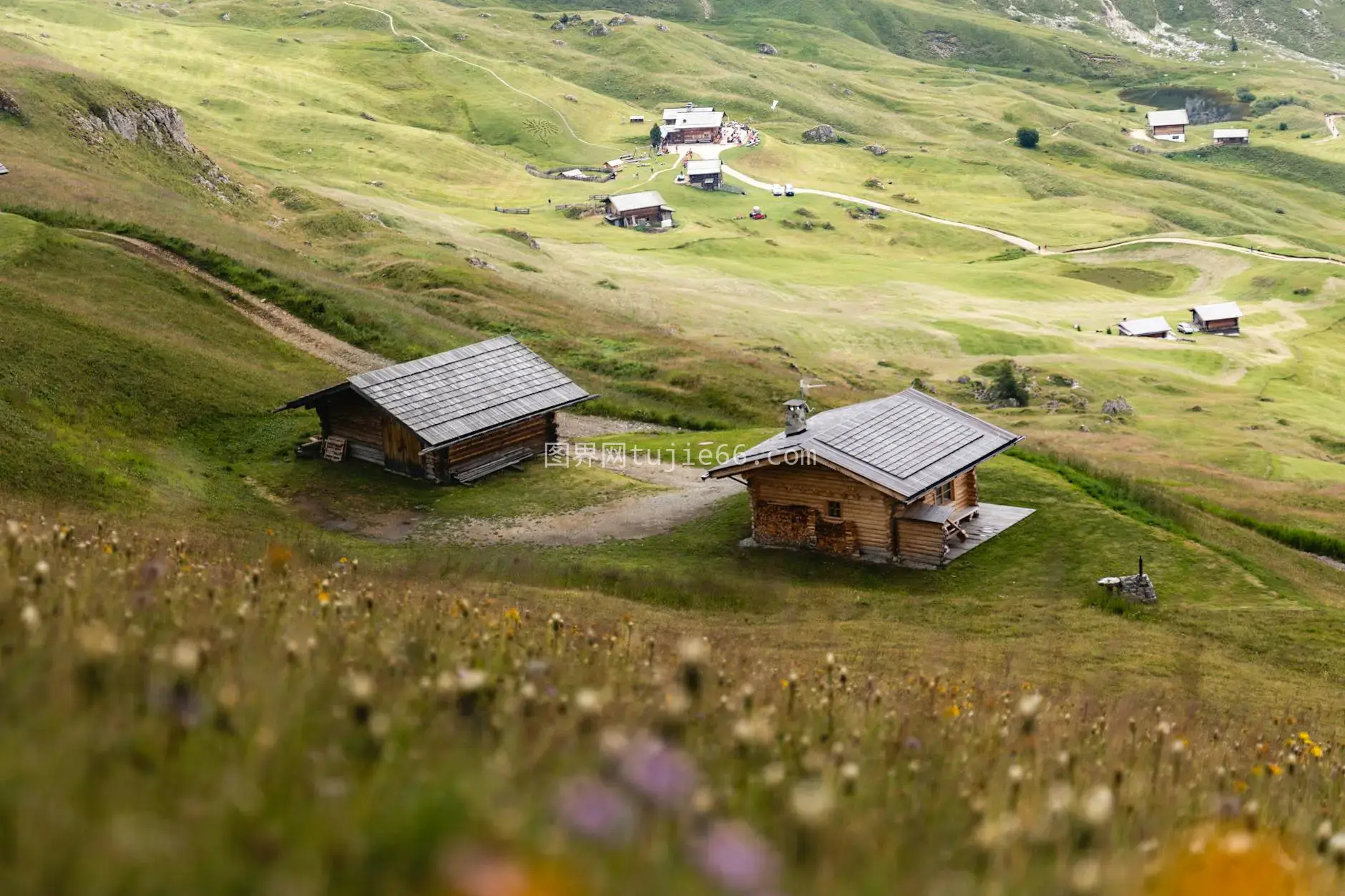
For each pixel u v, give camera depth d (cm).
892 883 459
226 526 4703
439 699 673
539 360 6338
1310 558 5591
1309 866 649
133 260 7994
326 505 5312
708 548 4884
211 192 13025
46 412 5322
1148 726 1369
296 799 449
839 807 577
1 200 8738
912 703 1179
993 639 3484
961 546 4759
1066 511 5069
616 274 16412
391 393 5700
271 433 6097
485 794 424
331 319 8219
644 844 382
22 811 371
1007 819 571
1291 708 2870
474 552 4600
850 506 4716
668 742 668
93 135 12125
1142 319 17838
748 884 362
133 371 6119
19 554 1062
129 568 1142
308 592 1288
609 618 3005
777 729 788
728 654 1481
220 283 8325
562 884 297
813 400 8419
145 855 337
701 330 13862
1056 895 482
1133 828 690
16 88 11900
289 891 334
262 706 583
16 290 6462
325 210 13638
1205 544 4856
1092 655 3306
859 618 3728
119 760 464
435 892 328
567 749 573
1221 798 822
